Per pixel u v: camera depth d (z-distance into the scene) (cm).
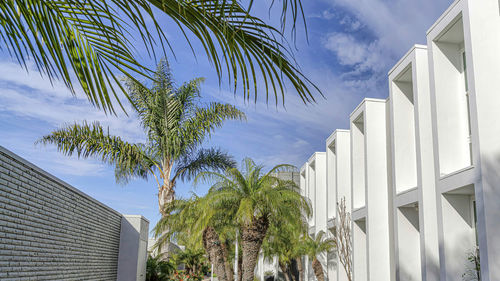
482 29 1160
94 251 1393
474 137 1132
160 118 2028
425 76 1516
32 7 216
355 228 2078
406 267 1587
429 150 1466
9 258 783
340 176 2472
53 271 1021
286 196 1612
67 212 1121
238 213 1495
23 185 841
